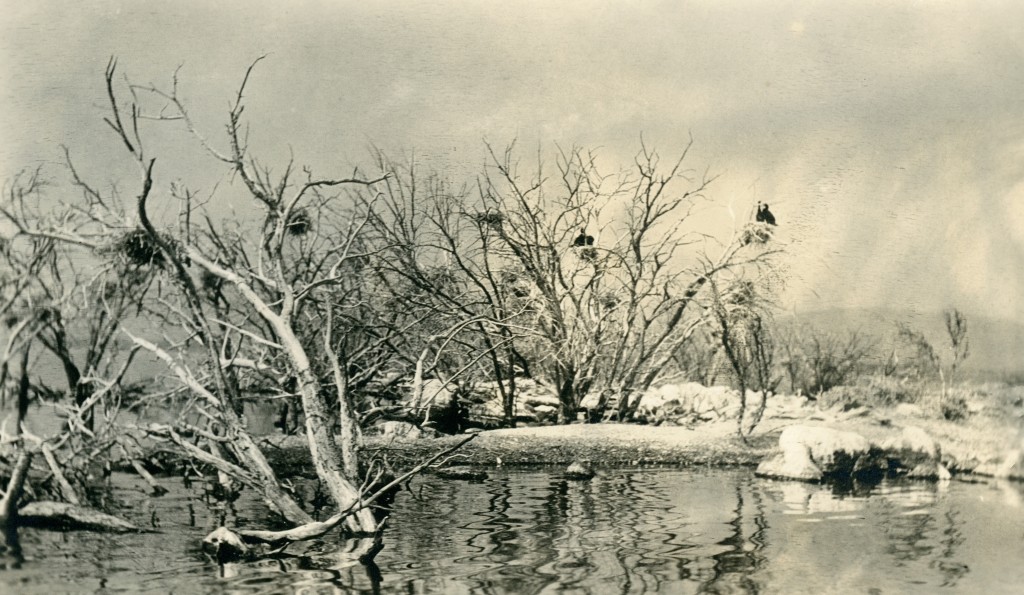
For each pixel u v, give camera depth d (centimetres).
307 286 1105
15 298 1082
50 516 919
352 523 924
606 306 1798
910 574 783
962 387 1602
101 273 1078
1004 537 927
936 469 1343
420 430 1526
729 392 1802
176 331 1234
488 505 1077
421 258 1580
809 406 1722
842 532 943
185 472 1266
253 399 1248
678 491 1189
